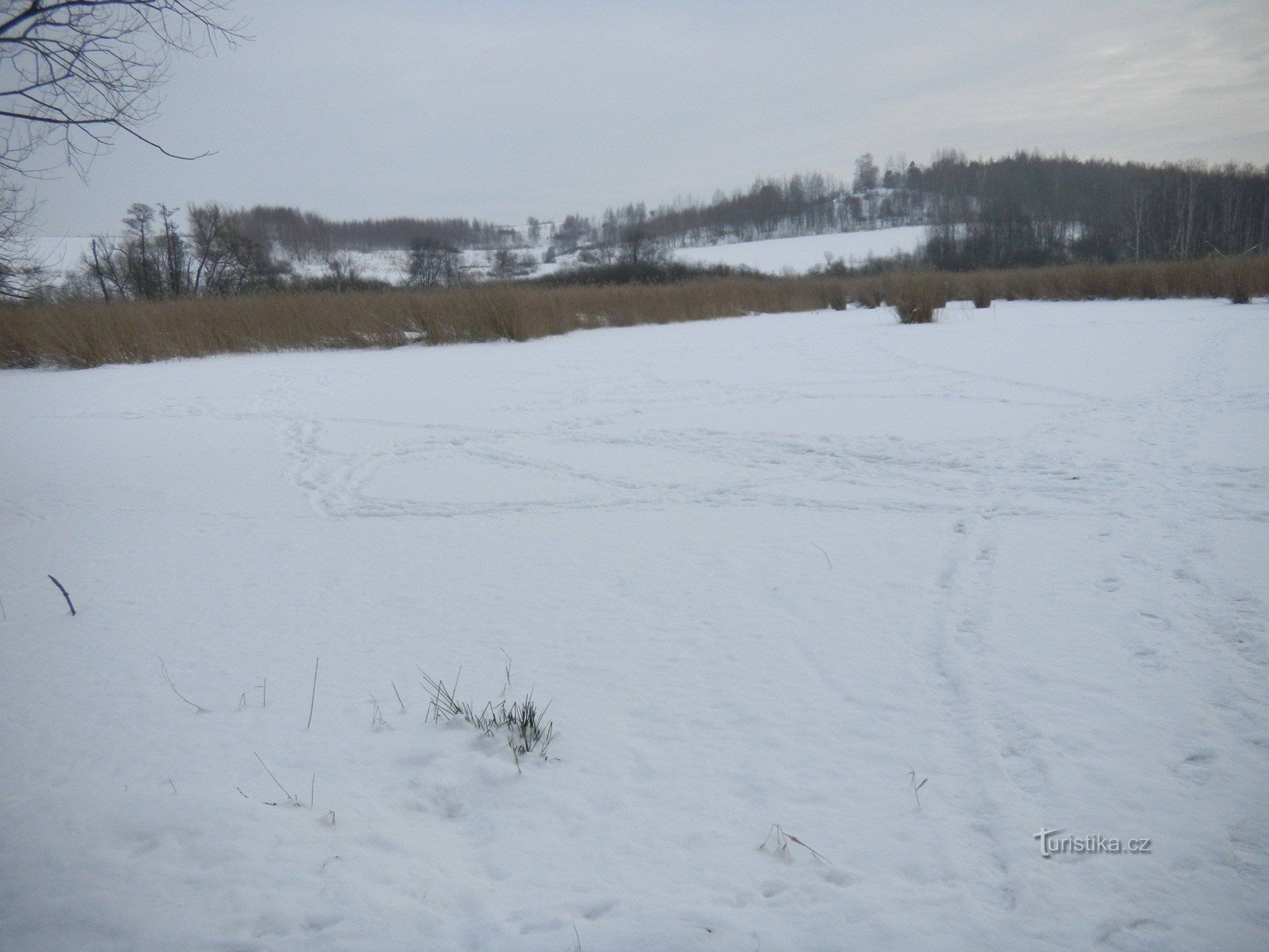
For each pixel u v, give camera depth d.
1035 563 3.92
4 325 15.62
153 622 3.69
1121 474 5.31
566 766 2.47
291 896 1.95
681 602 3.68
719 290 23.77
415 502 5.53
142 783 2.44
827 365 11.34
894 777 2.36
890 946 1.77
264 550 4.68
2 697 3.02
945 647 3.12
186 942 1.82
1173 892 1.92
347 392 10.72
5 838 2.18
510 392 10.02
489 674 3.08
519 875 2.02
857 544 4.33
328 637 3.46
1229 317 15.09
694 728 2.65
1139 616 3.30
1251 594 3.42
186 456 7.28
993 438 6.49
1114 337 12.77
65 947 1.81
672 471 6.04
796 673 2.99
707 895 1.93
